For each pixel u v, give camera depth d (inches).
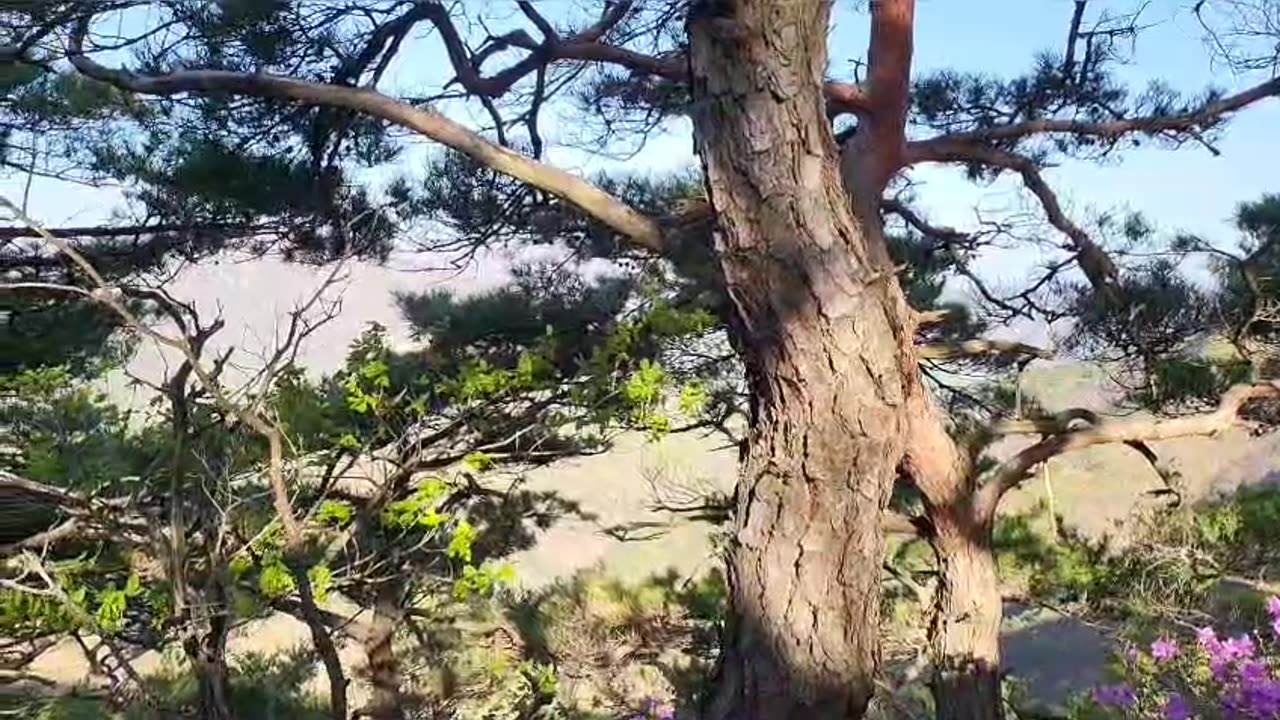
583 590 324.5
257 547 137.8
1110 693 200.4
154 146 235.6
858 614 125.6
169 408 152.3
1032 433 243.0
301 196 228.2
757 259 123.2
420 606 243.3
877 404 123.7
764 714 124.6
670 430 200.1
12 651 146.8
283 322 159.9
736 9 119.5
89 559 138.6
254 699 194.9
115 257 236.7
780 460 125.9
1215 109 241.0
